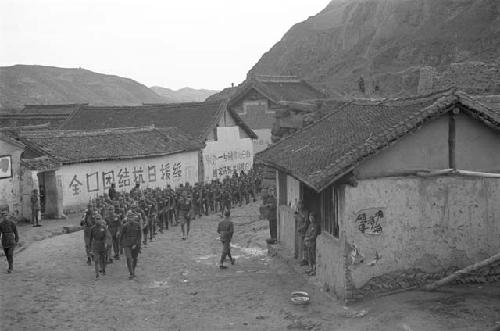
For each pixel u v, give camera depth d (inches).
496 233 534.9
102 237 652.7
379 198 514.0
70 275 665.0
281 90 1883.6
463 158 529.7
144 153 1283.2
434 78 932.0
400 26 2309.3
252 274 675.4
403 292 518.3
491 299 488.7
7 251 658.2
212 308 540.4
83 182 1148.5
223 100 1637.6
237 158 1680.6
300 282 619.5
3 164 978.7
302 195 672.4
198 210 1161.4
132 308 540.7
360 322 459.5
